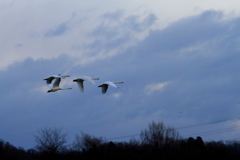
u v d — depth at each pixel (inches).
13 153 2385.6
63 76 1250.6
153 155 2571.4
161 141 2615.7
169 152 2598.4
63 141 2170.3
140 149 2650.1
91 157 2361.0
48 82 1244.5
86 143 2662.4
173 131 2704.2
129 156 2527.1
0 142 2411.4
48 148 2107.5
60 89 1242.0
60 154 2159.2
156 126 2657.5
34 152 2298.2
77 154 2407.7
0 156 2257.6
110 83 1207.6
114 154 2469.2
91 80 1182.3
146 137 2667.3
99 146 2541.8
